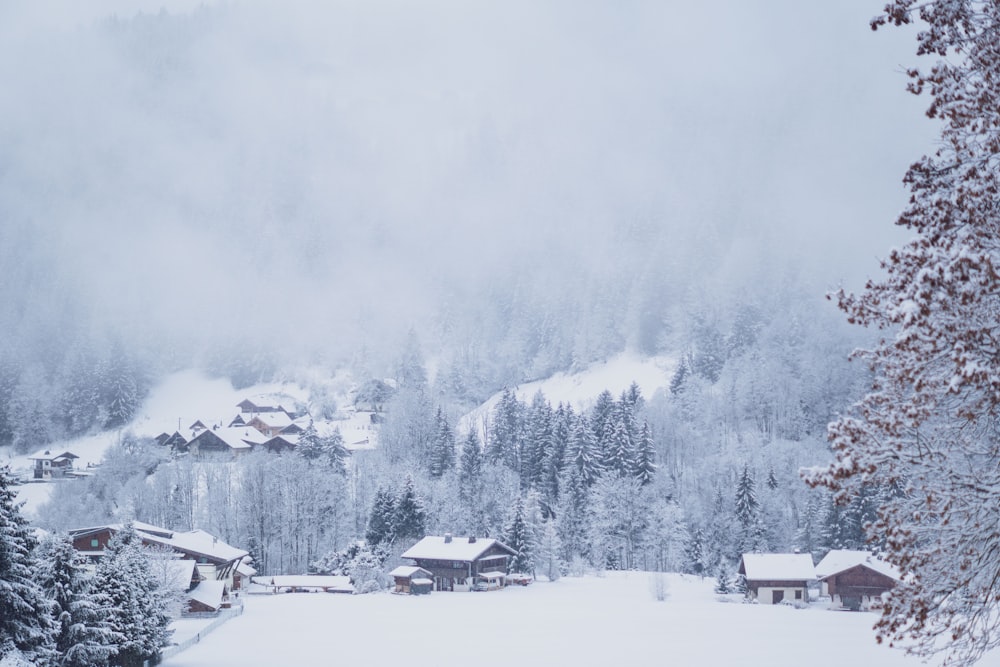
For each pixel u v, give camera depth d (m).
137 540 61.88
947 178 13.01
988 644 13.02
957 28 12.91
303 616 83.00
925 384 12.41
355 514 136.12
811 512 119.25
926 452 12.75
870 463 12.72
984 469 12.84
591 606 91.69
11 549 32.50
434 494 134.75
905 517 13.20
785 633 70.50
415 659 58.66
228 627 74.94
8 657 31.30
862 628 73.94
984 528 12.37
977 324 11.66
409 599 99.50
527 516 124.38
